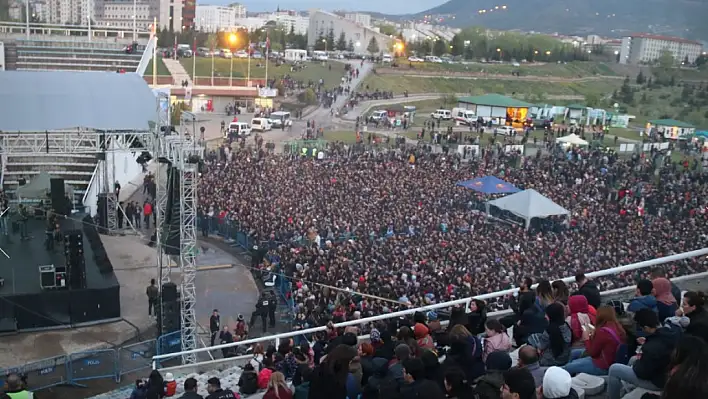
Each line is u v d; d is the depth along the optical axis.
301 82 101.88
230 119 77.94
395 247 30.06
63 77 31.38
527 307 11.39
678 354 6.20
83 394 19.28
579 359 9.23
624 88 132.00
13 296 23.22
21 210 31.20
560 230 37.41
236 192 39.47
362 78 114.06
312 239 31.36
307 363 11.66
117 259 31.86
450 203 41.66
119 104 30.78
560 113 95.56
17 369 19.98
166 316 22.69
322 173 46.44
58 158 41.62
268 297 25.42
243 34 143.25
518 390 6.86
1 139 32.09
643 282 10.11
